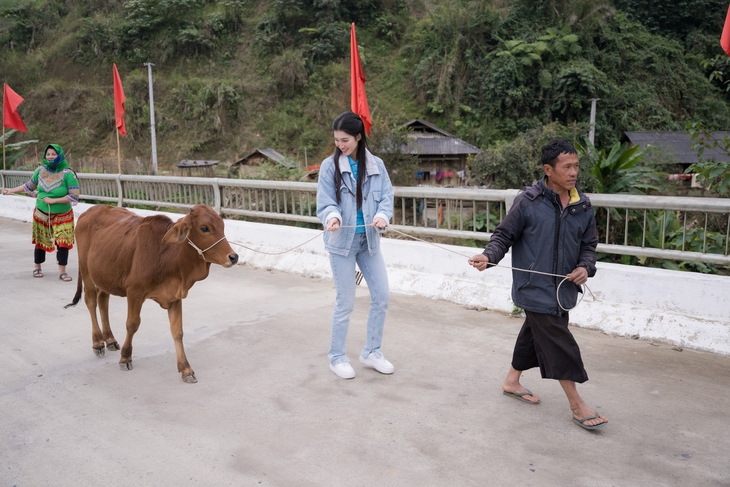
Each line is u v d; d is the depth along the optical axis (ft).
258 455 10.60
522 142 47.09
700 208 16.21
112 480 9.85
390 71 149.69
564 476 9.89
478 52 140.26
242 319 18.67
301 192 25.70
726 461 10.32
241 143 139.64
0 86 158.61
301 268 24.61
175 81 151.84
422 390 13.35
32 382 13.98
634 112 133.08
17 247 32.12
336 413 12.24
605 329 16.84
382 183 13.69
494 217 21.43
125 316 19.24
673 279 16.24
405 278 21.45
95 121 147.02
